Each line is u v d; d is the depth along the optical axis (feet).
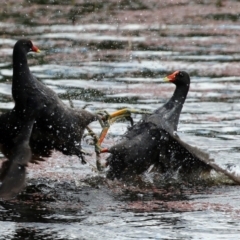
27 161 37.40
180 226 36.52
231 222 37.22
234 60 73.92
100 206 39.55
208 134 52.42
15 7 99.55
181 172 45.19
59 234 35.24
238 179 42.70
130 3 104.73
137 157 44.04
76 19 92.99
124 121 55.47
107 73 69.00
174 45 80.64
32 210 38.52
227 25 91.04
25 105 41.86
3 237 34.65
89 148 50.49
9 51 75.41
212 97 61.62
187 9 101.04
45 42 80.69
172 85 65.36
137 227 36.35
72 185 43.06
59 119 42.45
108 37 83.87
